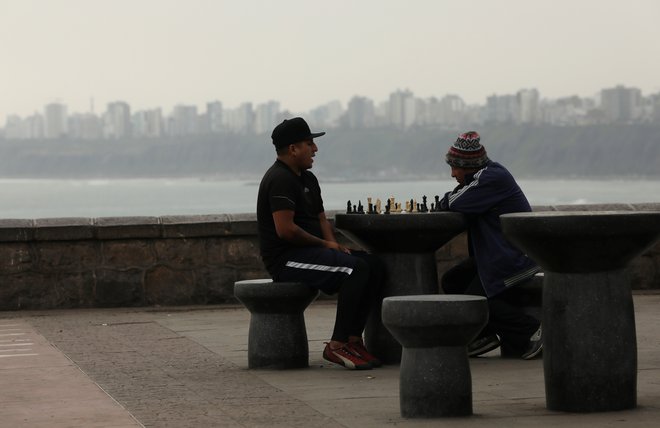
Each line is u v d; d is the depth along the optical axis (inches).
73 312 717.9
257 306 474.9
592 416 352.2
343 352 474.3
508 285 488.7
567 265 356.8
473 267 514.3
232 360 506.6
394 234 472.1
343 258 470.0
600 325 356.8
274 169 479.5
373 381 441.1
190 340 579.2
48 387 432.8
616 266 358.0
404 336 362.9
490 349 503.8
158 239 744.3
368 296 478.6
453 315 356.2
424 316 356.8
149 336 597.0
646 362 474.6
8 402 400.5
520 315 493.0
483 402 389.1
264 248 481.4
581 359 357.7
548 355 366.3
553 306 362.9
